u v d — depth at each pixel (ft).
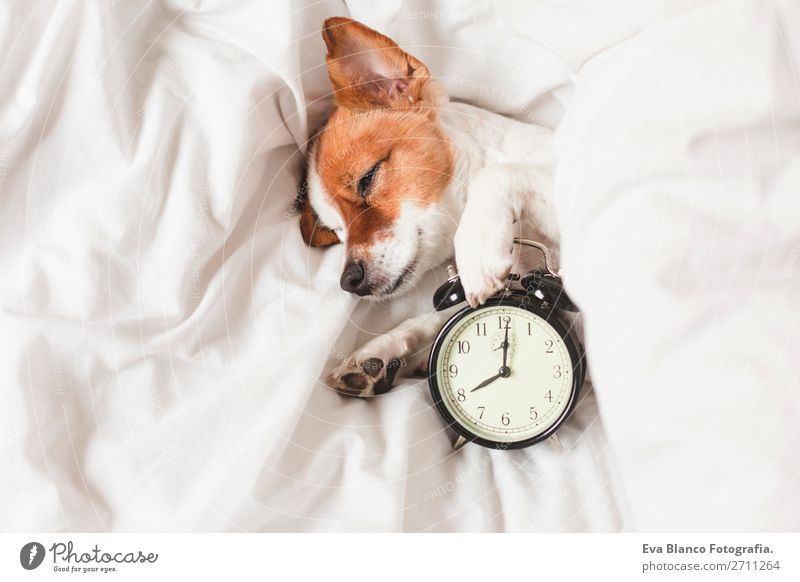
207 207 2.20
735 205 2.12
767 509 2.02
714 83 2.13
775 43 2.13
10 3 2.17
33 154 2.21
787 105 2.12
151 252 2.20
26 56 2.19
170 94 2.22
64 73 2.20
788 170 2.13
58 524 2.12
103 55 2.19
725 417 2.07
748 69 2.12
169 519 2.13
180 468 2.16
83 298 2.16
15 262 2.21
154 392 2.20
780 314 2.10
